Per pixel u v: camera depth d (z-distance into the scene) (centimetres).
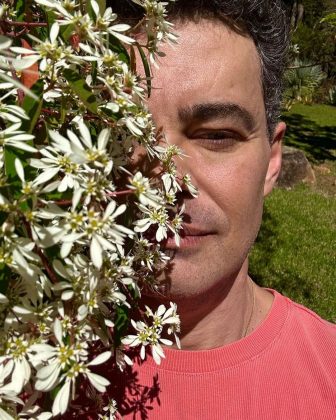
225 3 27
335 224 162
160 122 27
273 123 33
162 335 31
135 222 22
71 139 17
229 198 28
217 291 31
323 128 317
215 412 31
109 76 20
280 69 32
